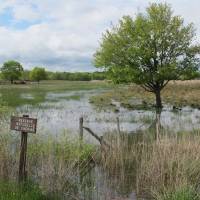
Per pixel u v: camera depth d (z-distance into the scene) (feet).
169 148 38.40
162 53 112.98
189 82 195.52
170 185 32.09
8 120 52.03
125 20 114.01
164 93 160.56
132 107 114.21
